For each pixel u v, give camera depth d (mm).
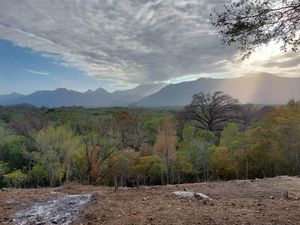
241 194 10625
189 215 7383
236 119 65312
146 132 59312
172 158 45594
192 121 65250
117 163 29906
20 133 45469
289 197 9977
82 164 25797
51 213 7859
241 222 6844
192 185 12109
